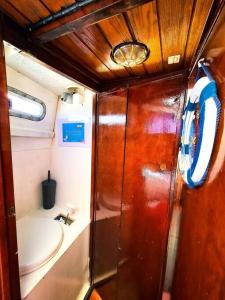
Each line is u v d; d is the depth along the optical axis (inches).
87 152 69.1
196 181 25.9
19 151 63.2
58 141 75.5
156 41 33.5
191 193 32.4
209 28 26.9
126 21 28.0
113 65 44.7
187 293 30.0
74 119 69.9
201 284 23.5
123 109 55.1
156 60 41.5
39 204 75.7
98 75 51.9
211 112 20.2
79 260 62.0
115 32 30.9
